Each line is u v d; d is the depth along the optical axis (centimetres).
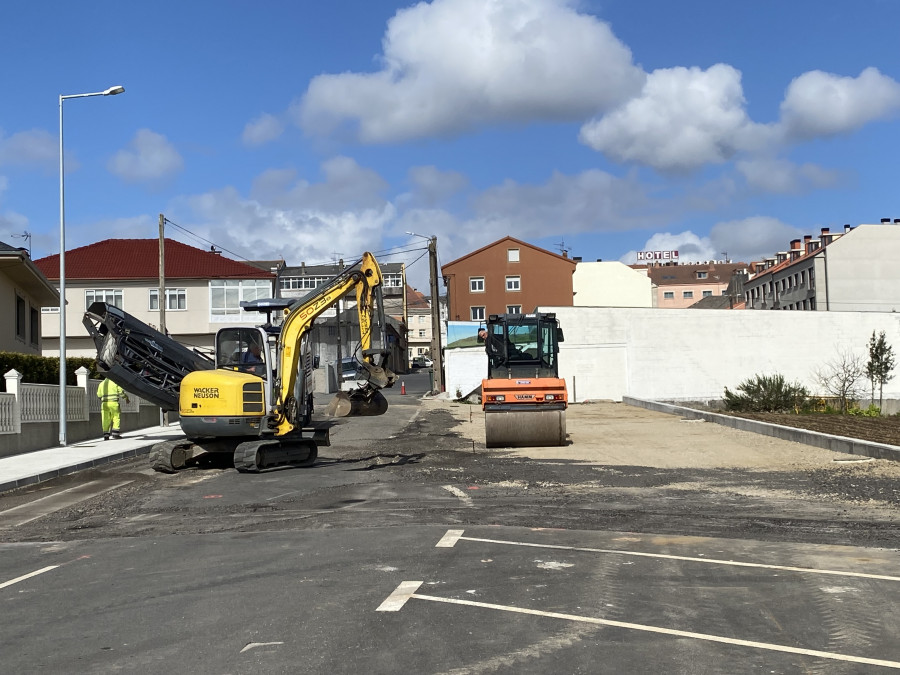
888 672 507
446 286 7506
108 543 994
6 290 3114
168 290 5928
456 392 4619
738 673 505
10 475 1641
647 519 1052
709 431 2328
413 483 1440
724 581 726
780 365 4806
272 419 1708
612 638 571
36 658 562
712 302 10700
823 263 7606
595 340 4772
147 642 588
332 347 5878
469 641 566
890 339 4819
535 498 1249
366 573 768
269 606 668
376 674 507
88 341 5856
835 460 1612
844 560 805
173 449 1730
